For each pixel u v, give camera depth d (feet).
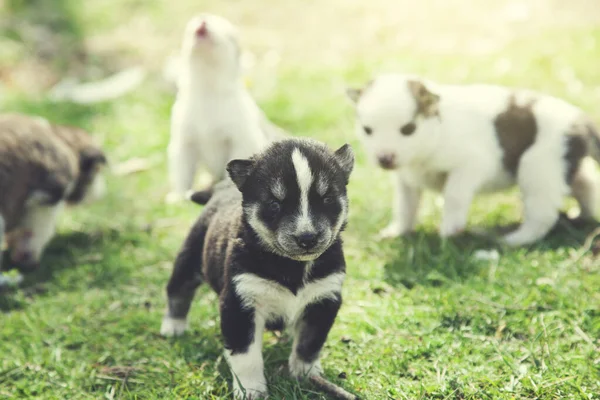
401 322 5.06
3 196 5.64
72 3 9.93
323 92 7.35
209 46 5.97
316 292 4.65
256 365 4.66
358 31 8.69
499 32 8.10
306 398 4.66
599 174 6.04
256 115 6.23
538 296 5.13
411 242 5.73
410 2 9.07
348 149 4.70
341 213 4.62
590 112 6.68
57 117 7.26
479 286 5.23
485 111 5.70
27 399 4.85
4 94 7.62
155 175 6.66
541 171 5.62
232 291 4.61
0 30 9.11
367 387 4.73
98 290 5.56
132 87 7.73
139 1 9.84
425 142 5.62
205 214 4.91
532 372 4.74
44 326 5.28
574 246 5.55
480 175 5.66
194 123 6.10
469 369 4.77
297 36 8.77
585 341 4.89
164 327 5.14
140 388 4.86
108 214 6.29
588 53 7.32
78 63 8.50
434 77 7.38
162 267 5.69
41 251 5.88
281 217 4.54
